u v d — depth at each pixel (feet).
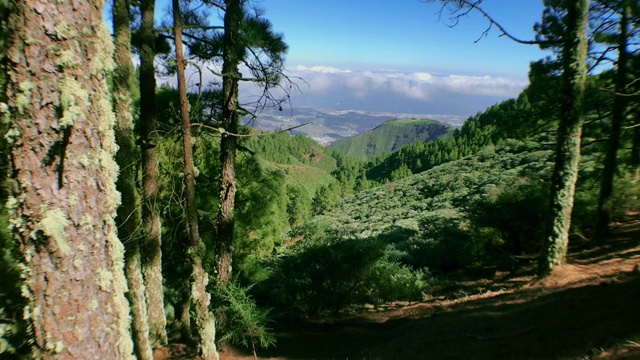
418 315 27.50
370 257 30.45
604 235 37.76
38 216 6.63
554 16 38.52
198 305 17.62
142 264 24.44
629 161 45.47
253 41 24.29
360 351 21.77
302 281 30.53
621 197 44.60
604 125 43.52
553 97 39.01
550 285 24.98
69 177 6.85
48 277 6.75
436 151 391.24
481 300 27.14
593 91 38.68
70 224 6.89
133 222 19.89
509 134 43.34
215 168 38.04
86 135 7.04
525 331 18.19
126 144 20.01
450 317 23.84
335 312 31.35
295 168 490.90
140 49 22.38
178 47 16.85
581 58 25.52
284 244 71.20
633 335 12.86
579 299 20.17
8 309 11.30
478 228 46.32
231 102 25.85
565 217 26.94
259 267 37.37
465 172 179.42
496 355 16.25
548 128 41.73
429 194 165.17
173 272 37.47
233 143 26.81
